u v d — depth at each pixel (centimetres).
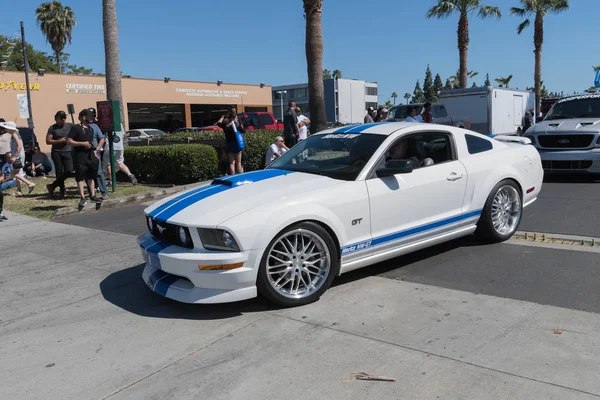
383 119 1432
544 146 1032
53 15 5003
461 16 2950
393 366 329
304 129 1250
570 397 286
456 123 1912
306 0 1305
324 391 305
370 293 459
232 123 1130
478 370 318
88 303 478
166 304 463
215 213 421
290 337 379
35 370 355
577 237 600
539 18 3425
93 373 345
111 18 1411
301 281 442
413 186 505
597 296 424
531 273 488
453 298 436
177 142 1478
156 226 457
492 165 582
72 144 897
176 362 353
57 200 1060
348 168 495
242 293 413
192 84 4381
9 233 796
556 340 352
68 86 3512
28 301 494
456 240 620
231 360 350
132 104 4319
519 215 614
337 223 450
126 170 1205
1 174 1130
